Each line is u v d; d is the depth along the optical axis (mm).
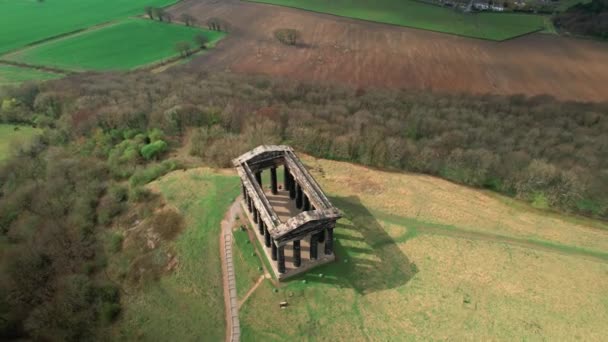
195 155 98750
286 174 79438
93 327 62375
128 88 126438
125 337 60781
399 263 69062
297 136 100750
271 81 134875
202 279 66500
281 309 61406
